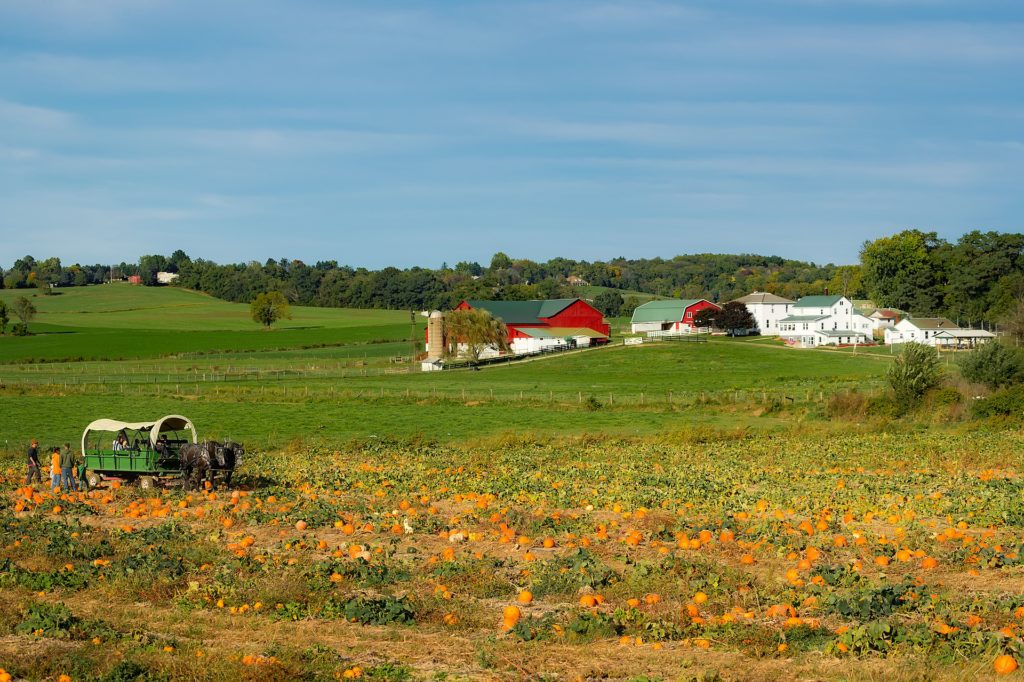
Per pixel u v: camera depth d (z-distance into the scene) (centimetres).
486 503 2828
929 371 6075
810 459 4106
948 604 1581
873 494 2908
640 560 2041
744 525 2412
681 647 1436
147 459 3306
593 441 5084
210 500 3008
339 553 2133
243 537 2302
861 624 1475
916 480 3250
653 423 6078
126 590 1827
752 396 7488
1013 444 4441
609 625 1519
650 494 3017
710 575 1814
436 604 1700
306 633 1548
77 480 3456
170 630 1558
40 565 2055
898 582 1806
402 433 5716
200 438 5481
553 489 3195
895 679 1234
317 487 3362
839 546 2119
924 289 19438
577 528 2430
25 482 3672
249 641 1503
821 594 1673
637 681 1259
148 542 2278
